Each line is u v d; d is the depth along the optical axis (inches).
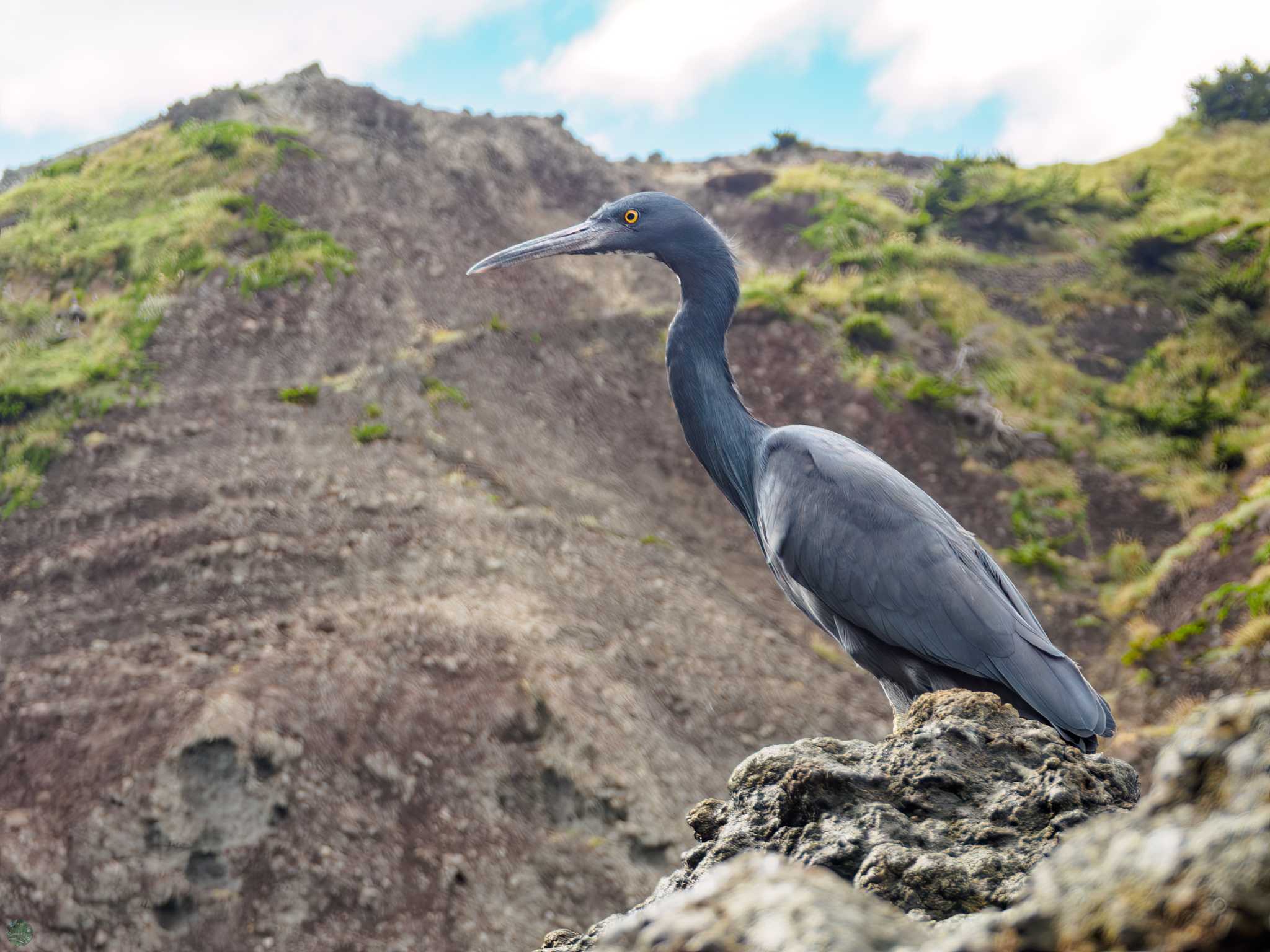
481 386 1263.5
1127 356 1432.1
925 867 111.5
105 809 701.3
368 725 781.3
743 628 997.2
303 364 1237.1
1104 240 1642.5
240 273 1342.3
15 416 1119.0
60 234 1461.6
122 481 1037.8
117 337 1242.6
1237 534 1000.2
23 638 866.1
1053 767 126.8
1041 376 1375.5
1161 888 48.7
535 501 1098.7
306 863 692.1
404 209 1562.5
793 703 914.1
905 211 1792.6
